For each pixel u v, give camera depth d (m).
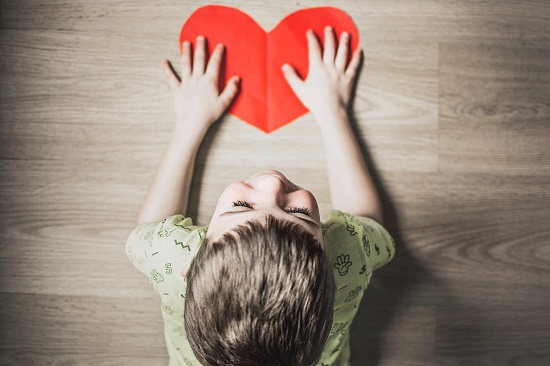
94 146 0.92
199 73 0.91
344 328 0.82
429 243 0.93
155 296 0.92
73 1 0.92
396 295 0.93
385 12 0.93
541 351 0.94
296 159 0.92
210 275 0.54
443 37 0.94
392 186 0.93
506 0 0.95
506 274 0.94
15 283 0.91
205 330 0.55
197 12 0.91
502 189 0.94
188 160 0.89
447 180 0.94
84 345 0.92
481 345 0.94
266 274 0.53
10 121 0.92
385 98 0.93
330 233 0.75
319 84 0.91
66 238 0.92
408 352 0.93
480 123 0.94
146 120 0.92
